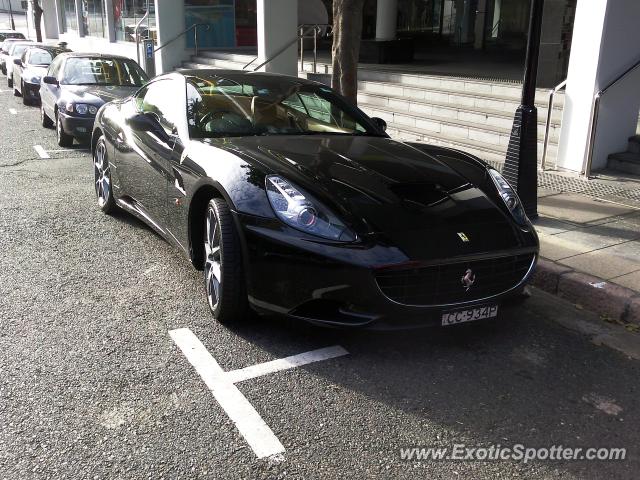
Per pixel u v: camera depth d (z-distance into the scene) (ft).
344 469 8.63
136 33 63.87
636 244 16.84
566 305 14.39
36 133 36.86
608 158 24.20
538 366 11.63
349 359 11.61
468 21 61.46
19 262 16.22
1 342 11.91
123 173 17.92
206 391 10.43
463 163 14.20
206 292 13.70
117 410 9.83
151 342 12.05
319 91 17.08
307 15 61.05
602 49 22.24
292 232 11.05
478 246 11.23
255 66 45.34
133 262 16.38
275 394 10.41
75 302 13.83
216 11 59.88
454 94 31.81
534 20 17.49
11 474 8.30
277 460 8.77
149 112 16.96
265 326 12.77
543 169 24.61
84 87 32.53
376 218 11.16
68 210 21.13
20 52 65.51
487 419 9.91
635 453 9.18
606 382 11.15
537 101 28.02
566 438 9.49
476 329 13.08
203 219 13.67
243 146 13.38
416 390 10.65
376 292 10.57
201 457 8.78
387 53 45.16
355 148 14.02
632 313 13.32
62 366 11.09
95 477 8.30
